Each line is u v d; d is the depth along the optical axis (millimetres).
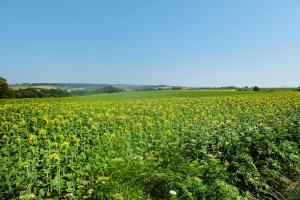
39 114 22703
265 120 16891
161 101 40094
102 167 9023
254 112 22953
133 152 11375
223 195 7211
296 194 8109
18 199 7262
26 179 7617
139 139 13312
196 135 12812
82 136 13969
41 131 13148
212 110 25500
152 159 9523
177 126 16500
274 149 9906
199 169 8227
